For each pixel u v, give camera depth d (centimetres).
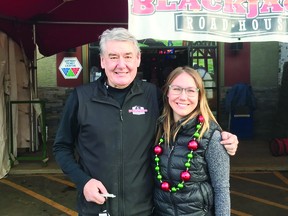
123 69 225
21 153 830
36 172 709
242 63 982
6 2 614
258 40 337
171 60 1006
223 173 218
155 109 237
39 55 941
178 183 219
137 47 230
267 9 335
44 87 951
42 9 703
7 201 562
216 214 220
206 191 220
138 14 327
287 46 966
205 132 220
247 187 625
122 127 226
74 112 233
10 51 745
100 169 223
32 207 538
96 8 762
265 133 990
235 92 952
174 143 224
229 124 965
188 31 330
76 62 952
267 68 981
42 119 731
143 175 228
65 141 239
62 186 635
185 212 219
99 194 214
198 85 227
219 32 335
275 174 702
